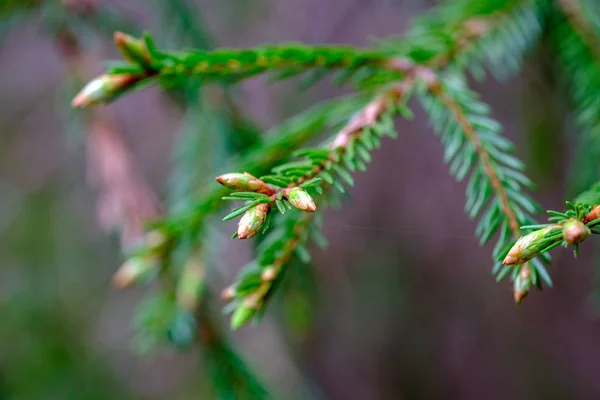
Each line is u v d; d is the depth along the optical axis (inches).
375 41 13.0
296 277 17.4
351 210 34.8
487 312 37.5
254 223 10.1
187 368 34.1
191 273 13.6
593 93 13.0
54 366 32.1
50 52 34.1
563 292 35.8
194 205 12.9
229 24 30.8
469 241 36.1
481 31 13.2
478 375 38.6
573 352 36.9
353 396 38.4
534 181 20.5
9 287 33.6
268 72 12.6
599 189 10.6
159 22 17.8
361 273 36.4
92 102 11.2
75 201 35.4
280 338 28.6
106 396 32.5
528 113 19.6
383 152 34.2
